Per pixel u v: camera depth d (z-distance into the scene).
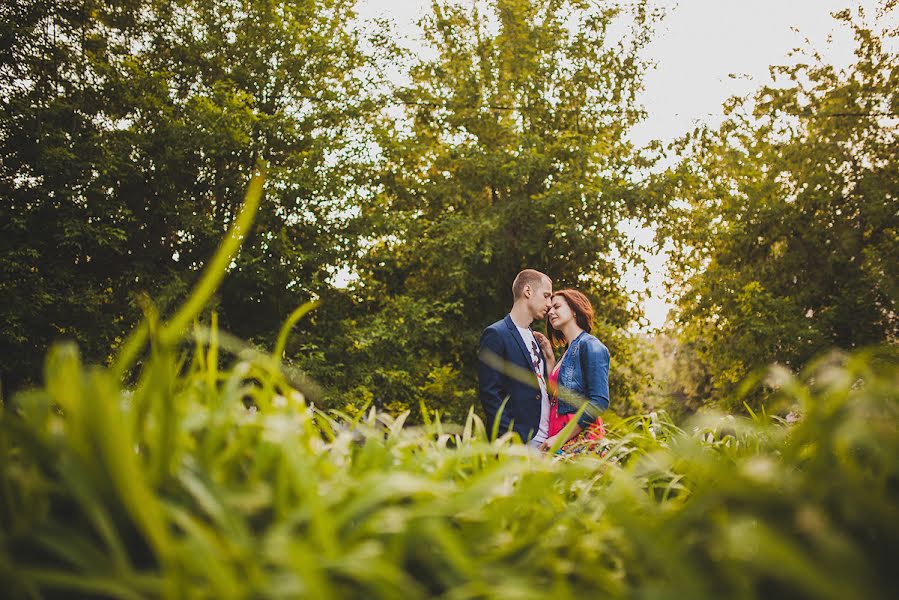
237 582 0.47
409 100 17.19
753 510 0.59
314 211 15.86
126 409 0.63
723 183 17.56
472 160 15.69
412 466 0.78
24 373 12.44
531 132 16.61
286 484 0.56
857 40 16.88
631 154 16.97
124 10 15.32
